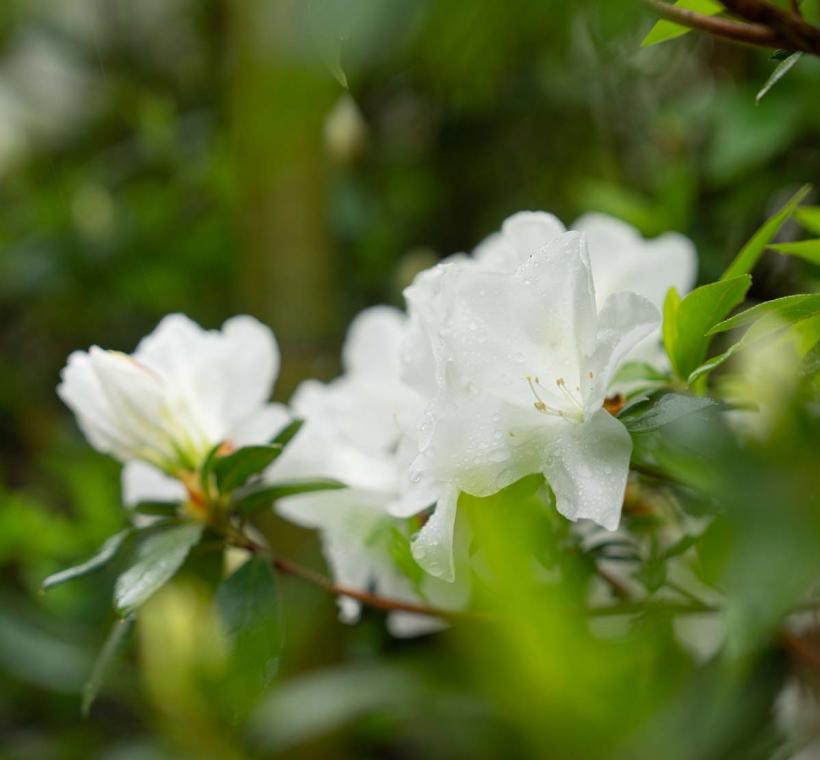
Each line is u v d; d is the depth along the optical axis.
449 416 0.58
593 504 0.57
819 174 0.78
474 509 0.57
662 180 0.84
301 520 0.67
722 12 0.59
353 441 0.66
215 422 0.66
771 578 0.50
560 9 0.51
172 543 0.62
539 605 0.54
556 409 0.58
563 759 0.54
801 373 0.57
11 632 0.86
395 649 0.79
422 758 0.81
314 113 0.47
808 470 0.51
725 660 0.56
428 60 0.50
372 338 0.69
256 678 0.62
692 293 0.59
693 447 0.56
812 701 0.60
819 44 0.55
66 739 0.88
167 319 0.67
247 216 0.85
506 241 0.61
